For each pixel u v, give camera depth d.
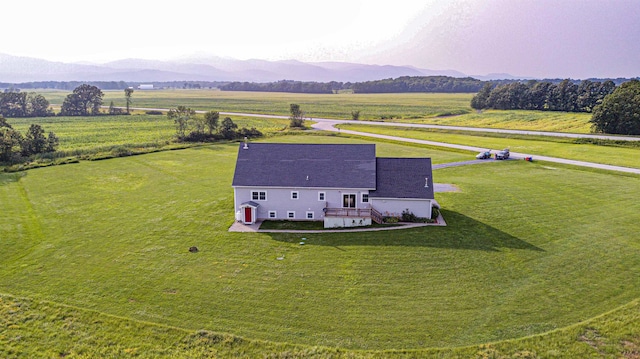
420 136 99.88
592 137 87.75
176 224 40.97
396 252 33.59
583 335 22.72
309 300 26.80
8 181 58.16
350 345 22.44
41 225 40.97
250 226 40.19
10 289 28.33
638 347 21.58
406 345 22.39
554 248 34.28
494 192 50.56
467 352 21.67
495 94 181.12
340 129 114.31
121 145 85.62
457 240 35.88
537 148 80.38
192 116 107.69
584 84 156.12
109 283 29.12
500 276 29.67
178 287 28.53
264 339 23.02
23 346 22.25
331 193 41.12
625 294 27.08
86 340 22.83
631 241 35.56
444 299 26.77
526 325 23.91
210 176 61.75
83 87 166.00
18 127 119.88
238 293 27.70
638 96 93.06
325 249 34.47
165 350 22.05
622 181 55.38
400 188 40.81
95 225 40.91
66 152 76.56
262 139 97.38
